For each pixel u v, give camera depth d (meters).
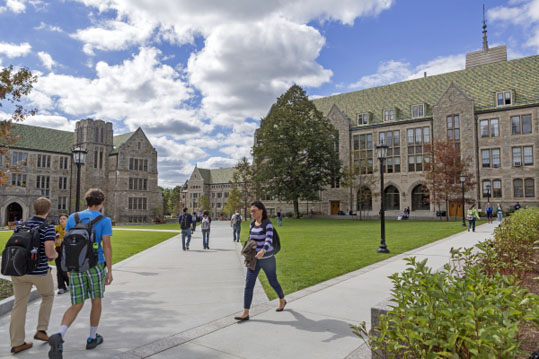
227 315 6.28
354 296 7.21
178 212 117.44
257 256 5.98
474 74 50.97
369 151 55.25
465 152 46.53
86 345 4.86
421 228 26.44
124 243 20.78
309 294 7.43
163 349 4.75
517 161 43.31
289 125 44.53
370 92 60.97
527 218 11.25
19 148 57.72
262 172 47.12
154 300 7.46
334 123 58.00
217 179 116.81
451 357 2.53
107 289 8.55
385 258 12.30
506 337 2.40
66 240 4.62
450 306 2.82
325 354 4.47
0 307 6.54
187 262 12.95
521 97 44.22
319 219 46.91
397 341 3.20
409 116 52.78
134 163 66.94
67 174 63.19
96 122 65.12
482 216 42.47
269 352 4.57
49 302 5.34
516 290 3.22
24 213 55.94
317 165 48.09
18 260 4.78
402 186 51.78
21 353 4.87
